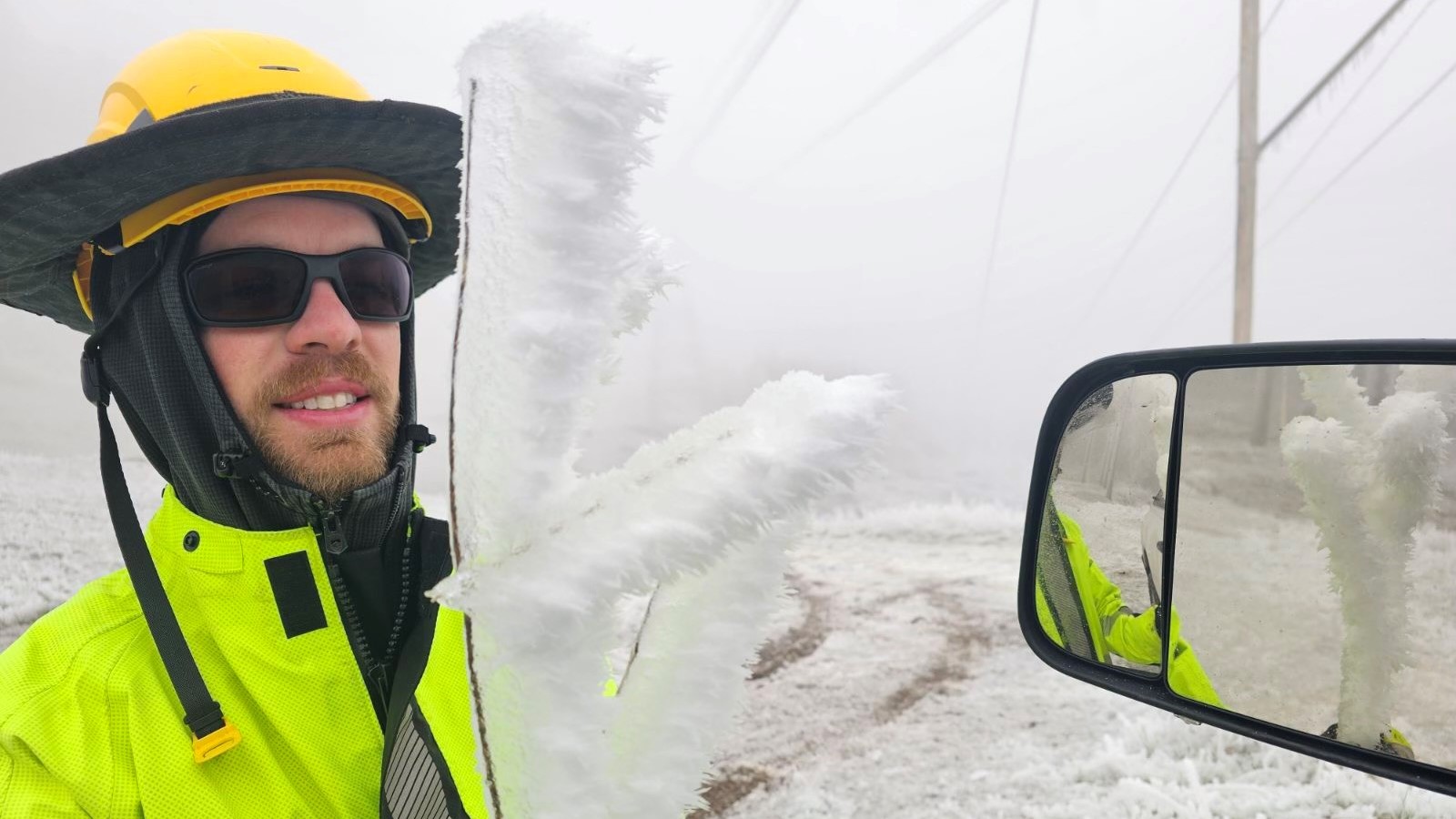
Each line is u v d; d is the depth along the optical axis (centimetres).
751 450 39
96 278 129
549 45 39
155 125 108
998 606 754
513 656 35
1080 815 350
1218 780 366
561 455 37
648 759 41
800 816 386
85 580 730
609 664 39
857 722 495
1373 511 102
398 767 106
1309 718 110
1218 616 124
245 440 120
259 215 130
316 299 128
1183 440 135
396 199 145
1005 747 440
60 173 105
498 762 37
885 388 41
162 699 101
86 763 95
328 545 121
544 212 36
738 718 43
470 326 38
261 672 107
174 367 121
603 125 37
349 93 139
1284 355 117
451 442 38
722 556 37
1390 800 307
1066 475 157
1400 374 102
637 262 38
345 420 128
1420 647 98
